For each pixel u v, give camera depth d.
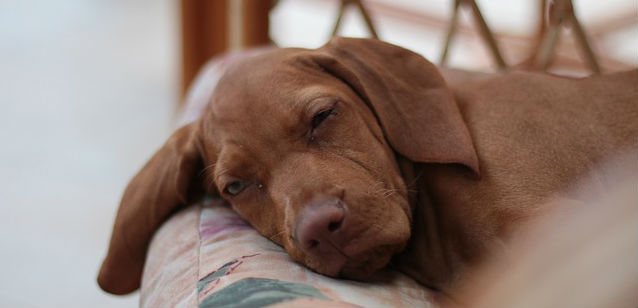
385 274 1.54
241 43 3.45
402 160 1.69
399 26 5.99
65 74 5.44
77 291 3.13
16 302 3.04
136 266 1.84
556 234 1.10
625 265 0.87
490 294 1.22
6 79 5.36
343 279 1.41
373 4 5.95
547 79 1.76
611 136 1.63
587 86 1.73
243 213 1.65
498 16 5.21
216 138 1.67
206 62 4.00
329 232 1.37
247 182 1.62
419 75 1.70
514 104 1.69
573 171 1.57
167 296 1.35
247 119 1.60
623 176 1.59
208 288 1.22
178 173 1.76
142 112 4.80
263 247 1.49
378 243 1.41
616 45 5.30
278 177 1.54
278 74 1.64
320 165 1.50
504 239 1.50
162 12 6.79
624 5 5.22
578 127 1.63
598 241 0.93
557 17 2.46
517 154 1.58
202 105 2.46
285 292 1.13
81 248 3.43
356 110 1.63
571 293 0.90
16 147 4.37
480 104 1.72
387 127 1.66
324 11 6.14
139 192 1.82
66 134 4.55
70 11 6.80
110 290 1.85
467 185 1.58
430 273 1.64
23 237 3.50
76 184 3.96
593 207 1.07
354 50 1.73
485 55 5.21
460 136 1.59
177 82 4.44
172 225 1.73
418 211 1.69
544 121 1.64
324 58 1.69
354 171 1.50
